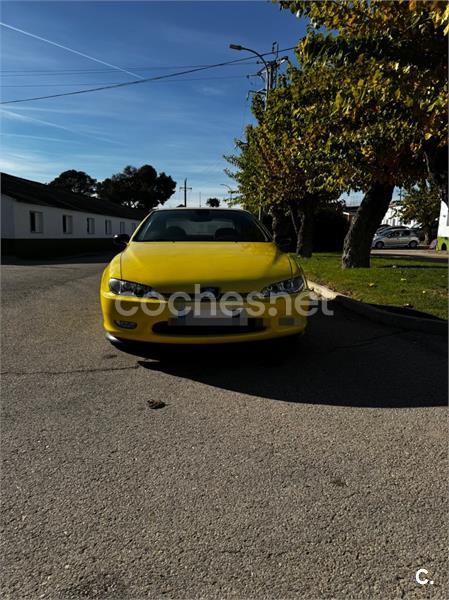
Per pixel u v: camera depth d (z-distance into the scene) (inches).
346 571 69.8
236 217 219.0
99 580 68.4
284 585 67.4
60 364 166.9
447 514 82.7
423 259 721.6
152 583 67.8
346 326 223.5
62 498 88.0
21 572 70.0
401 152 295.9
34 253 913.5
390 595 65.5
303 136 397.1
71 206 1114.7
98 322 236.5
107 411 126.9
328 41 209.6
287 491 89.7
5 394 139.1
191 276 151.4
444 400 132.4
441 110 186.7
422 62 197.5
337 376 152.5
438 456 102.3
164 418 122.4
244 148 791.7
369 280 350.6
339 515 82.6
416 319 212.5
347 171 332.5
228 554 73.4
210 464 99.7
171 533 78.2
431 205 1352.1
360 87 208.4
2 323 234.8
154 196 2719.0
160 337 147.6
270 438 111.1
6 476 95.4
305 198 639.1
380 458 101.7
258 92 742.5
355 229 459.8
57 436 112.6
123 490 90.4
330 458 101.8
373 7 191.5
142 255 169.0
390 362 166.6
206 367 162.4
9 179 1057.5
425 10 173.0
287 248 209.5
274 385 145.1
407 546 74.9
